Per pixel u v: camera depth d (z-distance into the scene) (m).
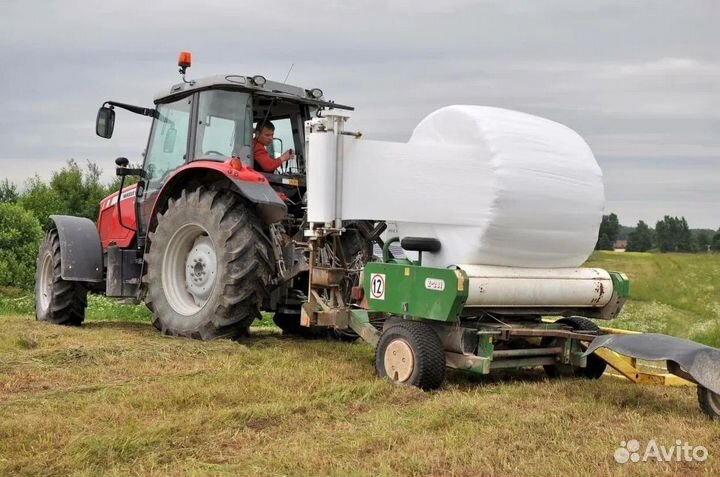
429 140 5.33
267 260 6.27
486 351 4.83
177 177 6.70
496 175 4.84
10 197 21.92
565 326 5.40
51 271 8.33
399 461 3.28
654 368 5.46
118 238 8.06
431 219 5.09
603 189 5.34
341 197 5.41
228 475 3.11
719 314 8.94
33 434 3.50
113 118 7.69
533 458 3.37
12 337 6.07
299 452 3.37
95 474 3.11
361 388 4.58
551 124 5.47
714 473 3.21
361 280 5.46
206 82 6.84
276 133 7.47
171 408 4.02
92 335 6.47
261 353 5.68
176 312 6.58
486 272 4.89
